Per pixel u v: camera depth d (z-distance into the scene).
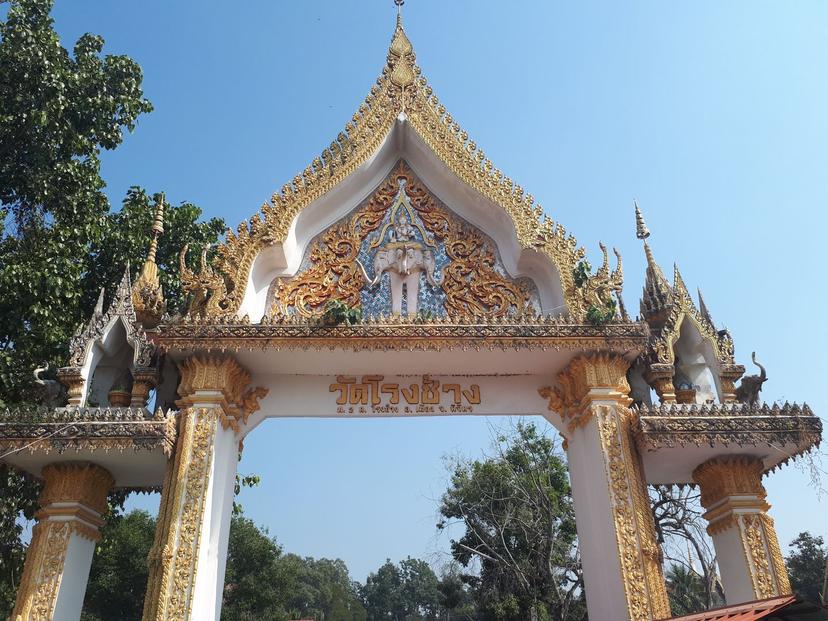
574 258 11.12
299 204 11.27
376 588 93.00
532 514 26.34
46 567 8.91
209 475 9.08
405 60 12.97
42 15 13.47
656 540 9.09
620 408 9.94
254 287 10.90
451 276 11.60
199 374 9.75
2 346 12.48
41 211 13.28
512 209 11.52
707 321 11.23
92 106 14.14
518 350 10.04
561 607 23.45
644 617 8.41
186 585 8.31
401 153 12.67
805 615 4.48
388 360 10.27
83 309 14.84
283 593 48.62
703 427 9.55
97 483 9.82
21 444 8.77
